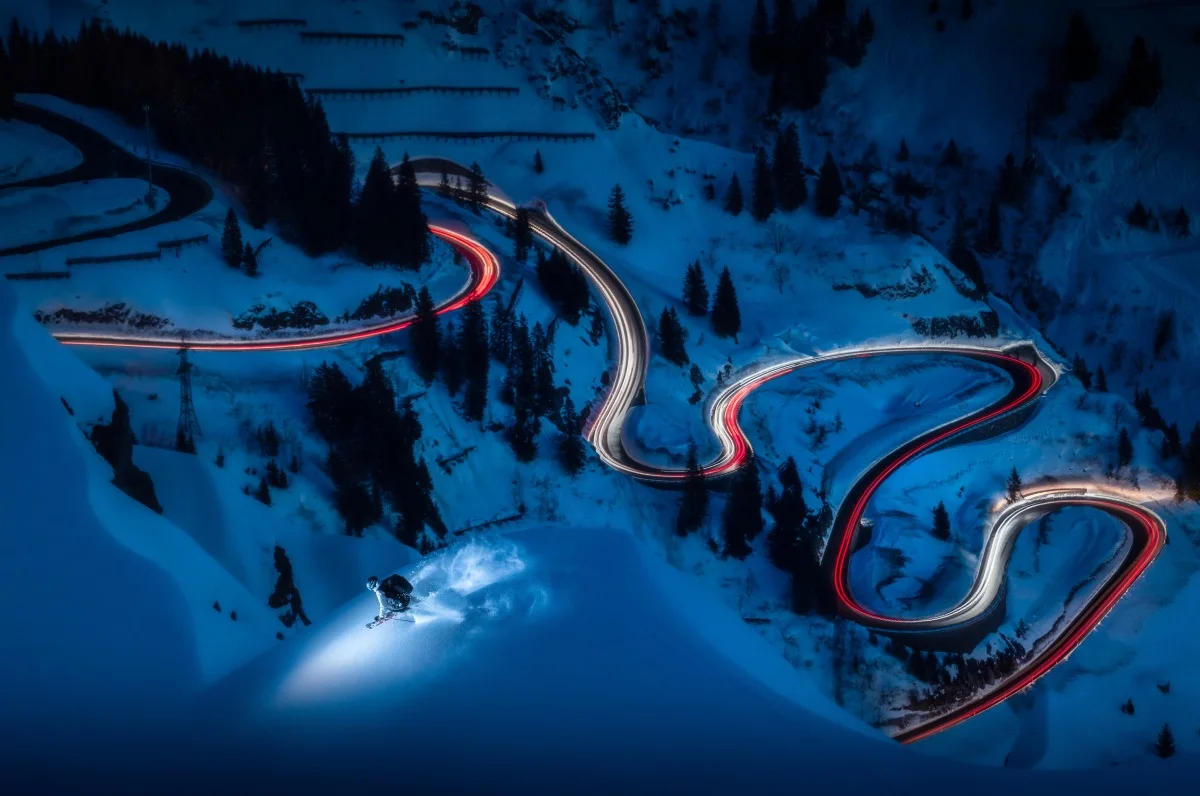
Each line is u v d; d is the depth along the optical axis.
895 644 98.06
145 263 101.44
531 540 26.38
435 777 18.20
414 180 118.75
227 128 119.88
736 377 134.88
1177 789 18.36
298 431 90.75
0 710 22.09
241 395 92.19
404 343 105.75
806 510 111.56
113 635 25.25
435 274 119.06
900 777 18.72
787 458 117.62
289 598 69.81
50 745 20.61
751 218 157.50
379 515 87.31
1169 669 98.31
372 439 89.31
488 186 151.62
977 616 102.56
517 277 124.50
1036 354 148.38
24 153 115.19
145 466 70.44
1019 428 133.25
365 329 108.62
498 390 107.31
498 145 158.25
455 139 157.12
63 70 129.75
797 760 18.66
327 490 87.00
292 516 82.44
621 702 19.92
